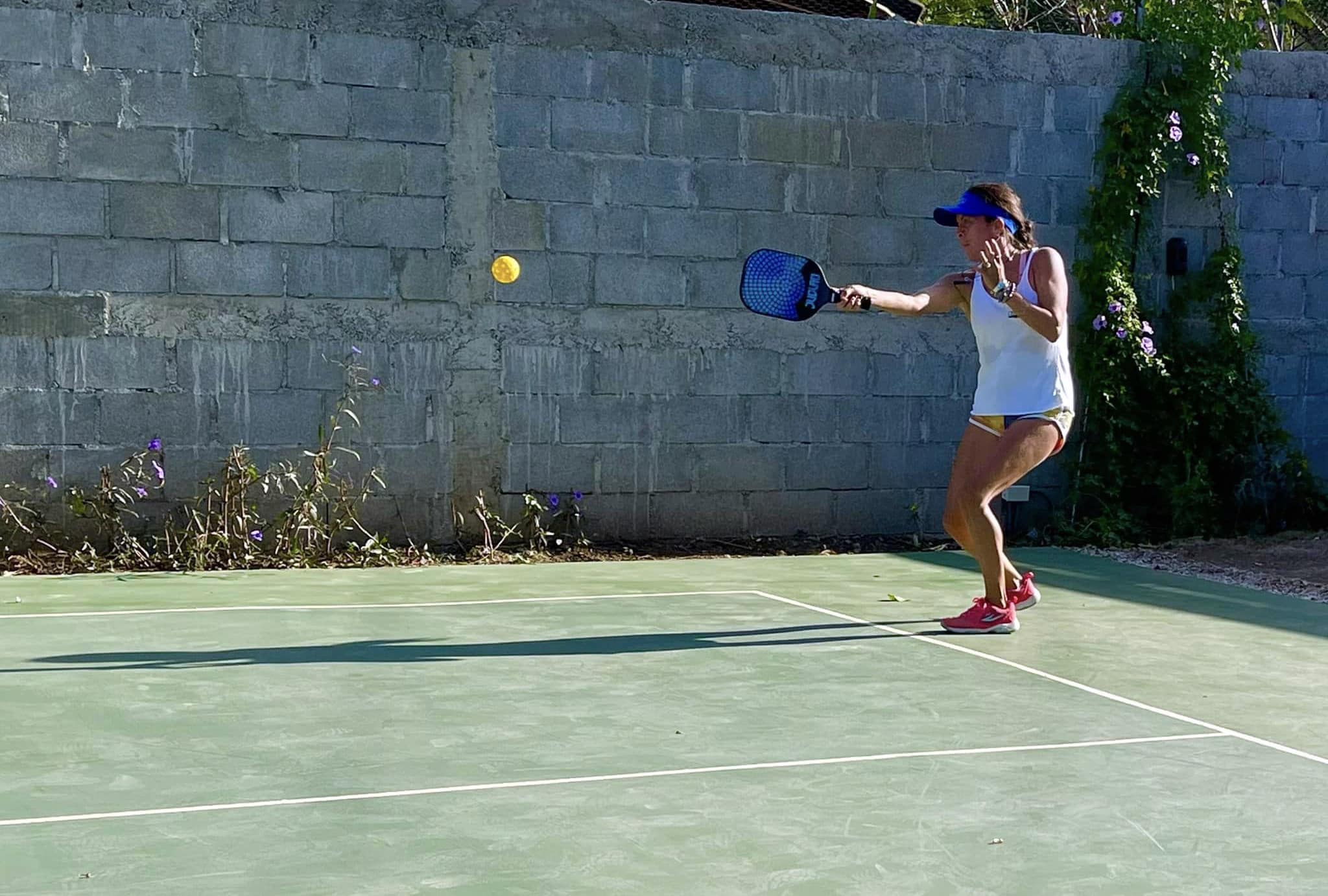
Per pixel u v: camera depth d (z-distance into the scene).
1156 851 3.06
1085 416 9.05
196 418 7.54
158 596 6.34
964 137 8.78
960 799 3.41
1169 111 9.02
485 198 7.95
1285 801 3.46
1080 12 13.48
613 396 8.20
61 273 7.32
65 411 7.36
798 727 4.09
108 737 3.88
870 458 8.71
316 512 7.65
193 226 7.49
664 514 8.34
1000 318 5.38
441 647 5.21
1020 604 5.96
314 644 5.23
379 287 7.79
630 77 8.16
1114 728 4.17
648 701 4.39
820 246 8.55
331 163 7.68
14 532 7.31
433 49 7.82
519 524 8.06
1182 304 9.21
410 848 2.98
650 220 8.23
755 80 8.38
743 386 8.44
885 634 5.61
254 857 2.91
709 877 2.84
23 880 2.76
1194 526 9.01
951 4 14.54
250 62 7.54
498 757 3.72
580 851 2.98
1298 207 9.42
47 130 7.26
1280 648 5.54
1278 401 9.44
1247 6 9.70
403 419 7.85
